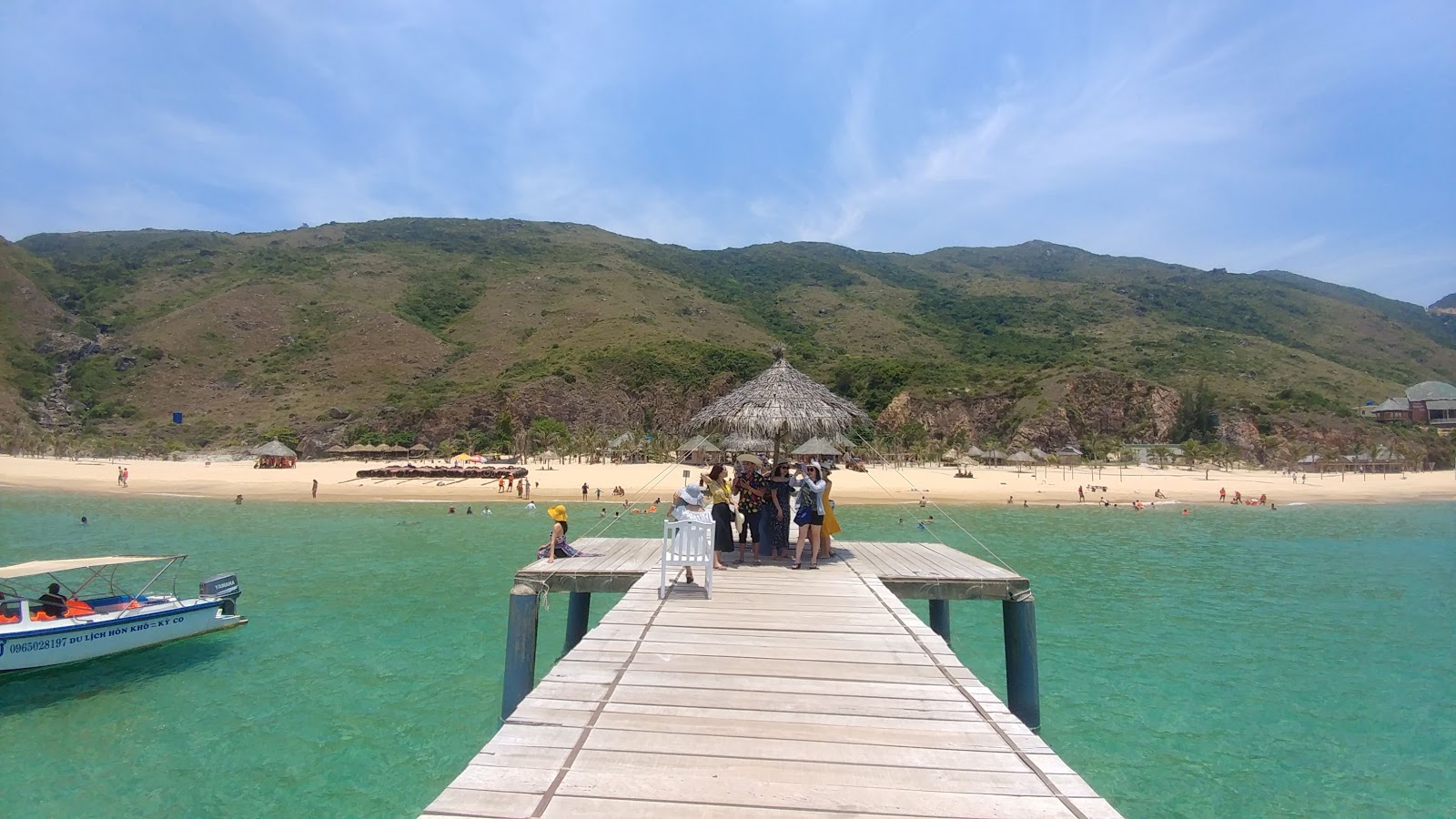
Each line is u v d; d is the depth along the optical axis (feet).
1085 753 34.60
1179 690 42.47
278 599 62.59
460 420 329.93
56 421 327.47
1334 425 318.65
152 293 460.14
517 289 522.47
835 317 567.18
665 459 268.00
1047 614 59.93
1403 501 176.76
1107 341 503.20
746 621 25.31
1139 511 151.33
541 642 49.80
